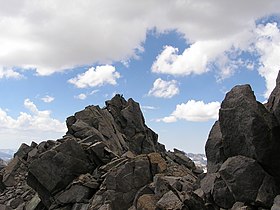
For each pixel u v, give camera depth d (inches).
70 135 2220.7
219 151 1149.1
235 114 1047.6
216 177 1077.1
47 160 1685.5
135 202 1374.3
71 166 1692.9
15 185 2271.2
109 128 2486.5
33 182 1706.4
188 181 1389.0
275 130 976.3
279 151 968.9
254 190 961.5
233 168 1002.7
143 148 2787.9
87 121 2413.9
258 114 991.0
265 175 979.9
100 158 1764.3
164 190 1301.7
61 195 1614.2
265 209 932.0
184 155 2502.5
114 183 1478.8
